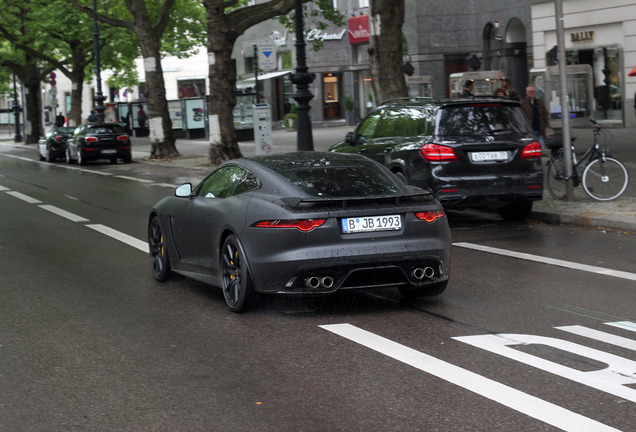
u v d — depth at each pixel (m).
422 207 7.41
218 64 27.03
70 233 13.32
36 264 10.49
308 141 21.09
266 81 51.72
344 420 4.70
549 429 4.47
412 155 12.60
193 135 46.19
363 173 7.84
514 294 8.10
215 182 8.45
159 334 6.84
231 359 6.04
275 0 27.31
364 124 14.48
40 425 4.74
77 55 49.59
